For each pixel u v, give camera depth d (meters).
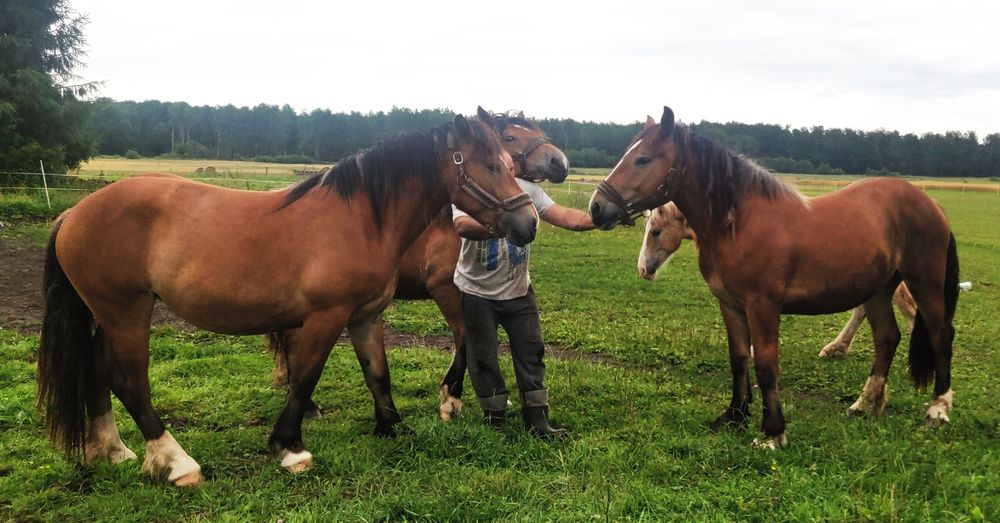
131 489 3.61
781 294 4.53
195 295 3.68
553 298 9.88
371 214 3.93
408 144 4.04
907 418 5.13
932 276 5.12
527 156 5.90
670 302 9.86
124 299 3.71
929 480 3.71
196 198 3.79
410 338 7.72
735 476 3.83
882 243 4.85
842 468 3.87
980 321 9.04
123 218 3.66
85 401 3.82
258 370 6.09
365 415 5.02
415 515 3.28
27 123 22.58
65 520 3.34
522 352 4.54
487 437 4.25
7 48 22.22
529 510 3.34
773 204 4.59
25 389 5.12
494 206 3.97
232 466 4.01
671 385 5.84
